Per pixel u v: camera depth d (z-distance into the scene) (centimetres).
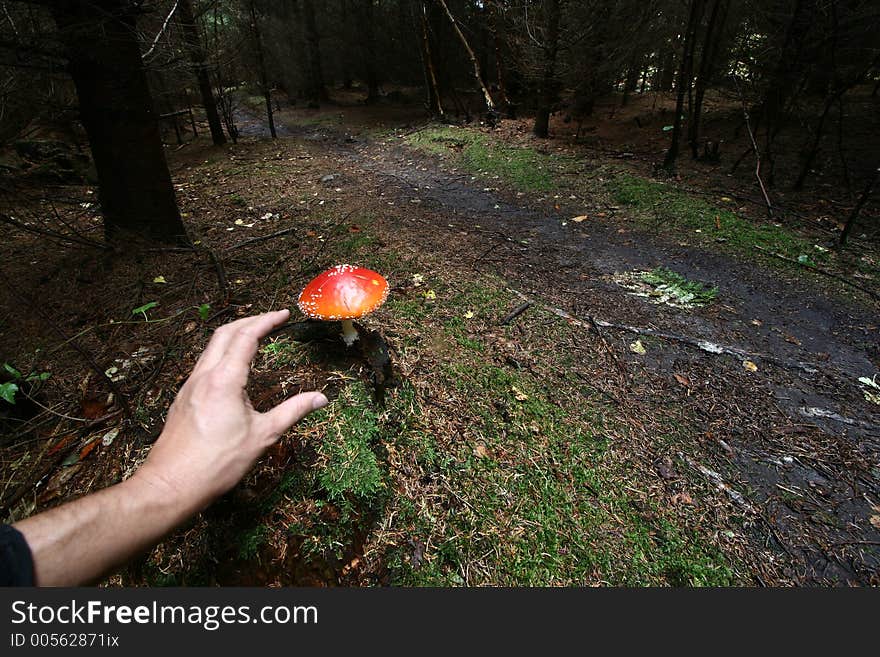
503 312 352
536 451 232
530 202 666
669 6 915
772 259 484
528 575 179
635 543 198
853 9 653
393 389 245
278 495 182
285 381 233
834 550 205
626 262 479
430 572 175
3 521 182
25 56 310
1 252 407
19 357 270
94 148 377
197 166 928
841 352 344
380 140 1155
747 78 845
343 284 216
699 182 725
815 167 747
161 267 382
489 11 1045
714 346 339
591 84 1070
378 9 1680
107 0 327
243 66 1144
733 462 247
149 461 72
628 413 272
